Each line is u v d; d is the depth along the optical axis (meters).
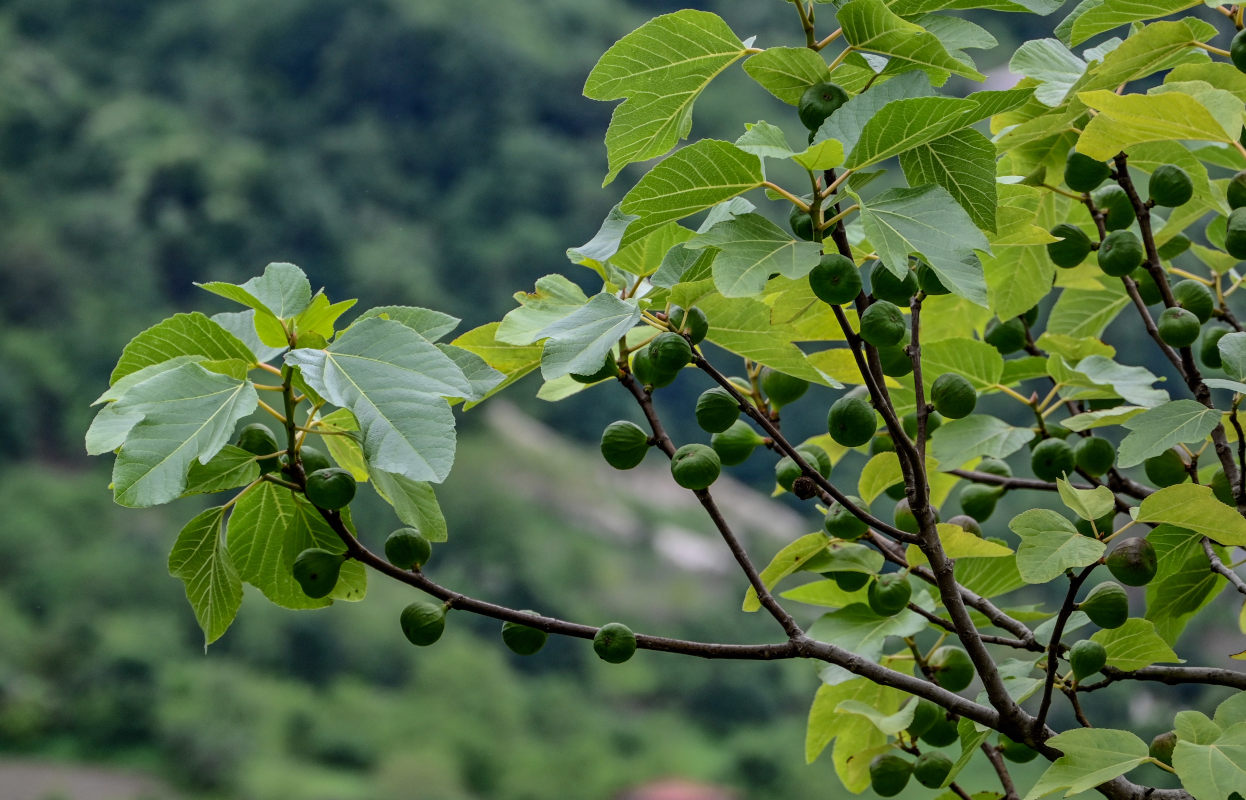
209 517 2.91
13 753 57.44
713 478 2.81
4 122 97.88
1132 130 2.79
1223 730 2.56
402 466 2.44
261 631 69.62
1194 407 2.90
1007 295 3.64
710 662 71.38
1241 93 3.05
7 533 69.06
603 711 69.06
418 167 109.56
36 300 85.81
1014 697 2.97
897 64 2.67
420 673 69.06
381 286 95.44
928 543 2.68
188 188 97.19
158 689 62.41
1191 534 3.10
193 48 115.19
